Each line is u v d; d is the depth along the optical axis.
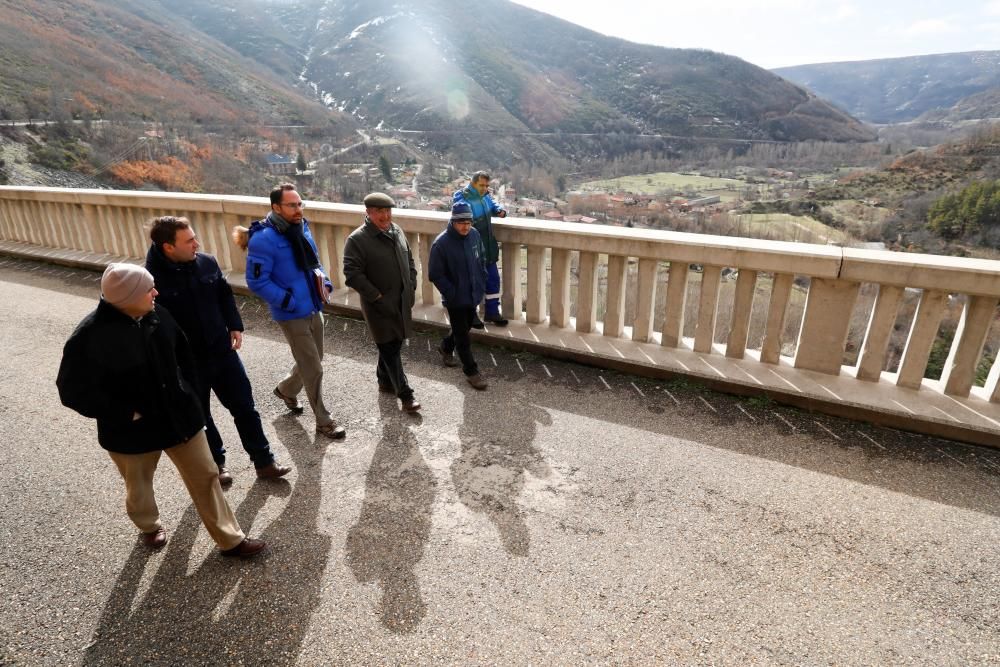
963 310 3.68
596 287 4.99
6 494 3.19
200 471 2.50
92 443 3.72
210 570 2.61
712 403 4.11
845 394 3.89
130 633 2.28
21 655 2.18
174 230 2.81
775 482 3.20
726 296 9.77
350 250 3.70
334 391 4.44
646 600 2.41
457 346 4.39
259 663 2.14
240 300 6.73
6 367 4.91
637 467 3.37
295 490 3.20
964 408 3.66
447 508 3.03
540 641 2.22
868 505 3.00
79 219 8.44
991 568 2.57
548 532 2.83
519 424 3.89
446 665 2.12
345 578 2.55
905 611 2.35
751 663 2.12
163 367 2.33
